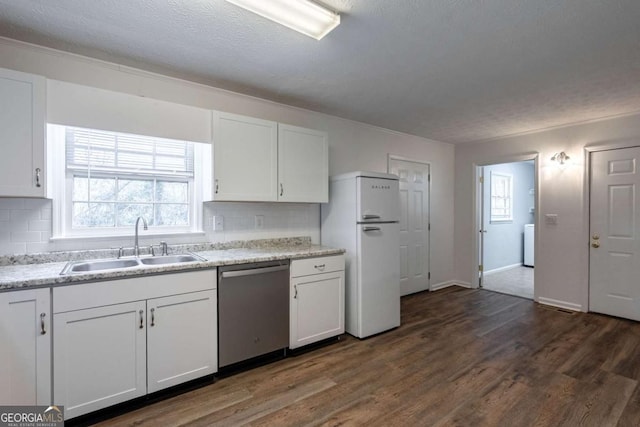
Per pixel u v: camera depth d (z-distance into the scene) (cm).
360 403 199
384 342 291
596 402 198
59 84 197
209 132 249
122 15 175
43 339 165
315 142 308
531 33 189
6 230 203
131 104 220
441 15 173
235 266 229
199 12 172
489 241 593
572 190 379
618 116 345
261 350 242
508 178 640
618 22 177
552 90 278
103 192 239
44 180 189
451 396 206
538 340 292
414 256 454
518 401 200
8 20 181
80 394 175
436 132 429
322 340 290
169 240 260
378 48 209
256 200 269
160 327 199
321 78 257
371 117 362
